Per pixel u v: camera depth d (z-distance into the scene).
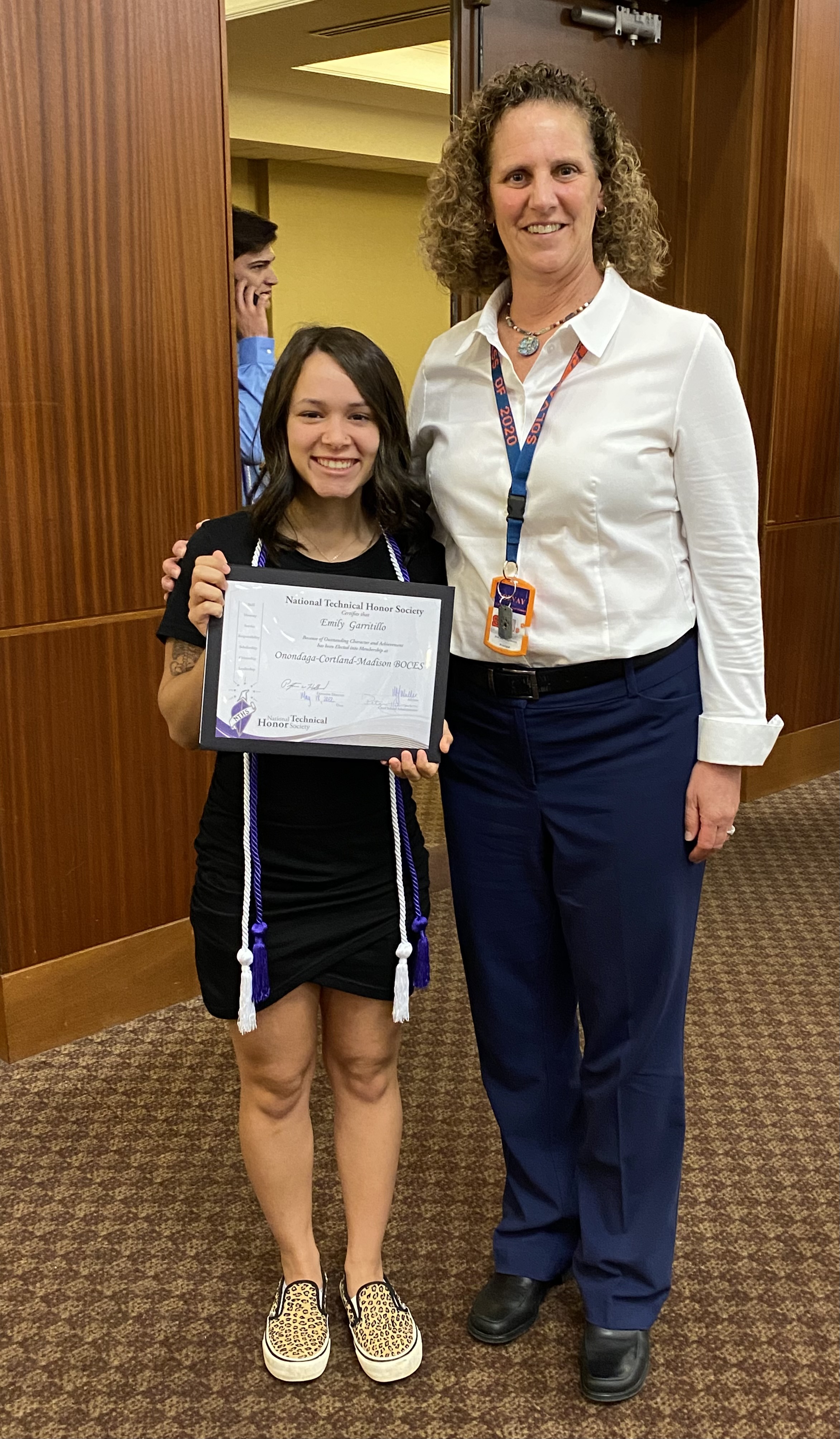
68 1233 2.20
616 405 1.62
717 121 4.12
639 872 1.73
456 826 1.87
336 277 10.62
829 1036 2.89
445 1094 2.63
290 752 1.64
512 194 1.61
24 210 2.49
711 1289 2.05
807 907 3.66
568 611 1.67
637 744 1.70
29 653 2.67
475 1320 1.94
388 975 1.79
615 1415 1.79
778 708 4.63
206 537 1.72
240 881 1.72
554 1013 1.94
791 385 4.28
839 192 4.26
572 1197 1.99
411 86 8.30
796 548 4.51
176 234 2.74
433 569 1.80
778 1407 1.81
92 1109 2.59
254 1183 1.88
